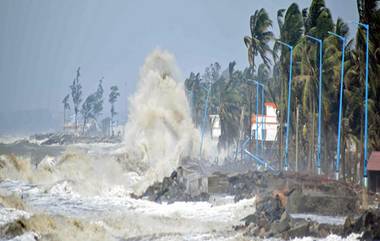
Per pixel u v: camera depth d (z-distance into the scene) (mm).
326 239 68250
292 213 89750
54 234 72500
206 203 106875
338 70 142750
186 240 71625
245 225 80438
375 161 112875
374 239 66188
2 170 140375
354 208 90375
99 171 142375
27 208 94875
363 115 128375
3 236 68312
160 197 113438
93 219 89125
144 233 79438
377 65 120812
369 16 119375
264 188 111500
